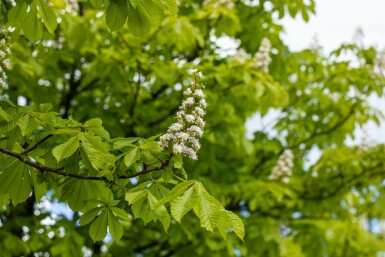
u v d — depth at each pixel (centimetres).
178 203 227
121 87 625
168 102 676
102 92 682
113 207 290
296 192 675
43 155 298
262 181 649
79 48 593
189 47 639
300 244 665
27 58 579
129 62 582
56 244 567
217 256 604
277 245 609
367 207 778
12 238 541
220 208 234
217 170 664
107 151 249
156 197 268
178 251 618
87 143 248
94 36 582
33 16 315
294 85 701
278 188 602
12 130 271
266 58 586
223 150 696
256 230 603
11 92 606
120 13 273
